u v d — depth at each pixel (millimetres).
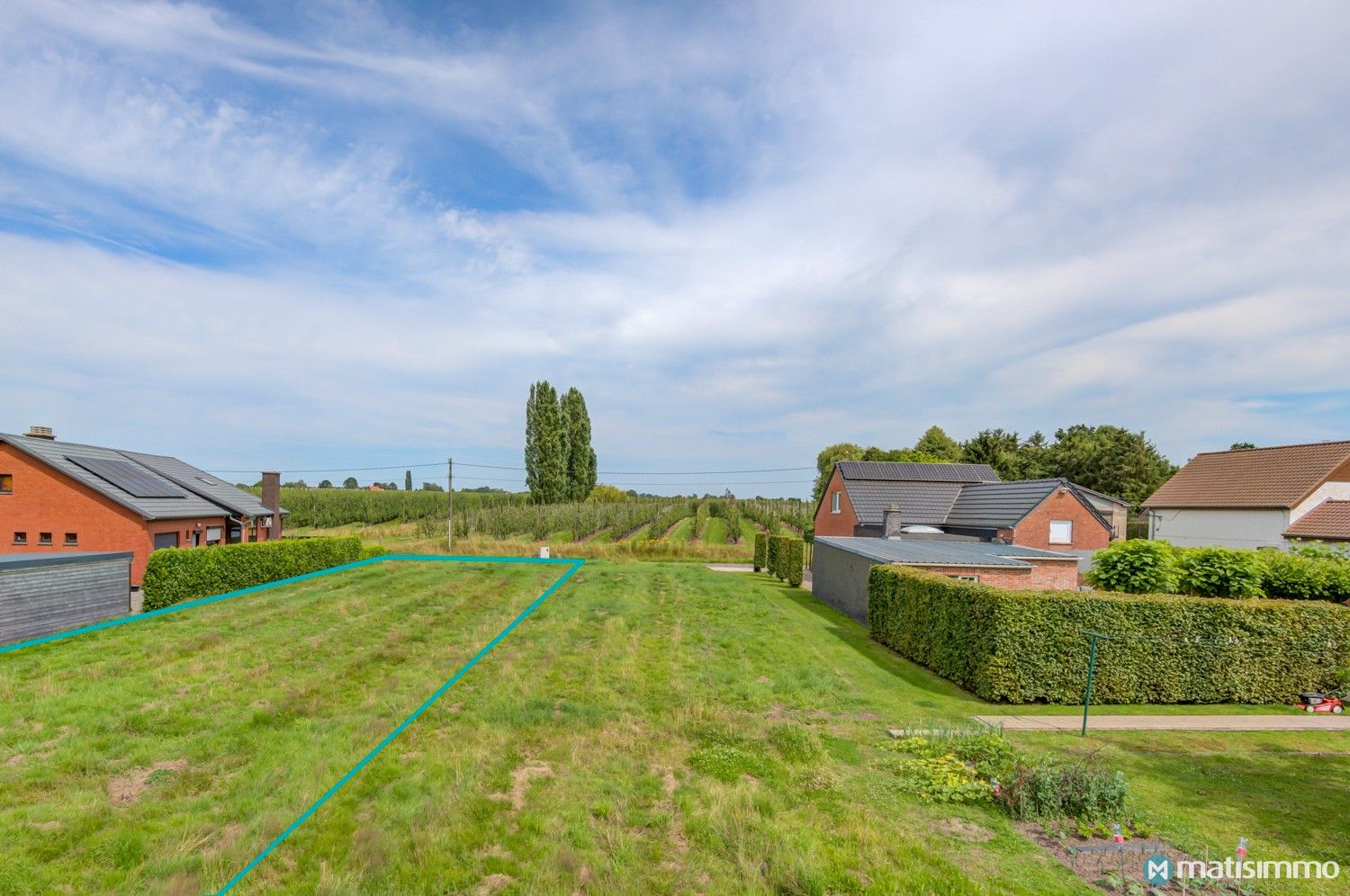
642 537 43531
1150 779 7254
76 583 15320
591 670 11633
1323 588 12469
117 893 5070
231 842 5812
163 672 11195
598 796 6738
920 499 29578
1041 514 24375
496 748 7973
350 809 6410
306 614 16672
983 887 5090
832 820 6273
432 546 34531
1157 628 10539
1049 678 10383
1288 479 26500
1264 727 9227
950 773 7242
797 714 9594
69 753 7684
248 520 28531
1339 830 6078
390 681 10867
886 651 14070
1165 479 53031
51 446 22969
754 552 32625
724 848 5773
